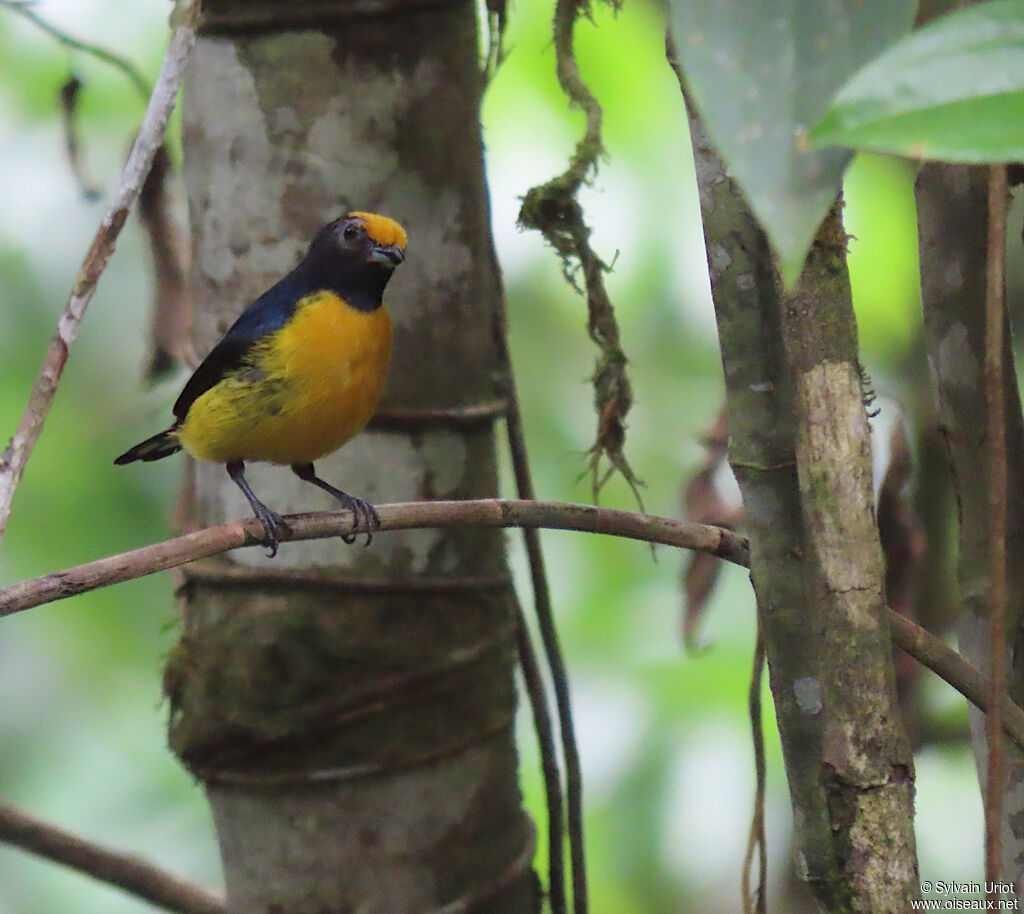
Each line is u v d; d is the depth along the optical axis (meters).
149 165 5.20
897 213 10.60
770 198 2.81
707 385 11.77
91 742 11.41
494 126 11.27
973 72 2.53
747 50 2.89
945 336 5.62
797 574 4.71
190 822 11.21
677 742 10.19
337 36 6.80
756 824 6.19
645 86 11.26
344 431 7.17
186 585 7.21
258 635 6.73
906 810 4.00
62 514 11.34
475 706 7.01
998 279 3.47
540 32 11.09
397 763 6.74
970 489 5.65
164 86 5.24
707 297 11.59
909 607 7.39
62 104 8.66
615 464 7.14
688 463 11.66
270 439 7.23
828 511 4.04
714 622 10.78
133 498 11.52
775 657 4.73
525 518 5.59
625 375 7.17
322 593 6.73
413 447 7.10
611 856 10.20
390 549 6.80
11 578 11.12
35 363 11.66
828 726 4.05
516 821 7.37
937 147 2.48
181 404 8.04
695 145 4.73
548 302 11.94
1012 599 5.52
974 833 9.41
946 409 5.69
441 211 7.05
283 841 6.75
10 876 11.41
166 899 8.11
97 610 11.67
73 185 11.71
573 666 10.98
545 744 7.80
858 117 2.53
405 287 7.01
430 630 6.84
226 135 6.99
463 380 7.17
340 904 6.74
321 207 6.97
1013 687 5.52
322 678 6.68
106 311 11.82
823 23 2.88
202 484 8.15
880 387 9.57
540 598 7.78
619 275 11.51
